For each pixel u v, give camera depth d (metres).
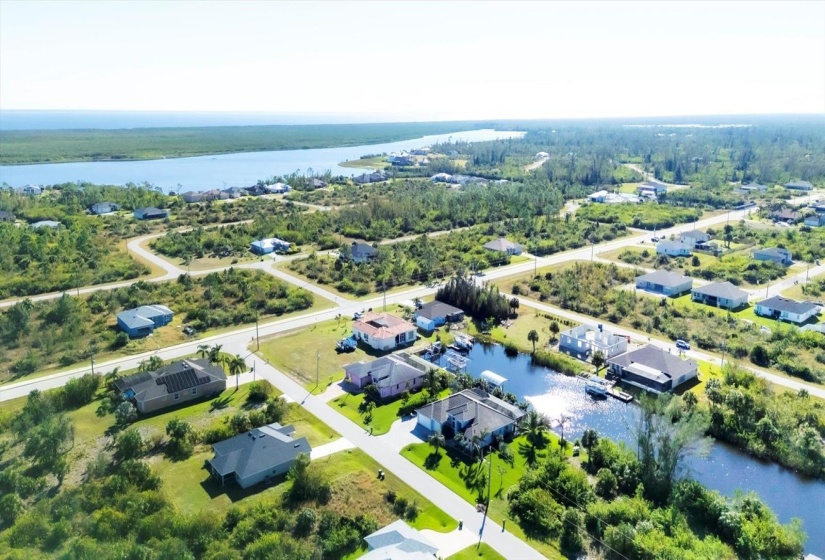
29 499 58.94
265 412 75.00
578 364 95.88
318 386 86.62
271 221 193.50
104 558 47.03
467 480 64.50
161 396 78.88
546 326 112.62
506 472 66.25
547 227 189.00
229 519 55.34
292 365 93.75
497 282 137.88
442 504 60.28
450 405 75.62
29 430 69.31
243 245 167.88
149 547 49.31
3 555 47.16
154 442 69.25
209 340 103.50
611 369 93.25
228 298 123.88
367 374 87.19
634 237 184.75
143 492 57.62
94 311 113.81
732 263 148.00
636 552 53.22
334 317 115.81
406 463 67.38
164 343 101.44
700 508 59.78
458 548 53.91
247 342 102.81
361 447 70.44
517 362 99.25
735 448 73.50
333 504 59.00
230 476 62.84
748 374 84.62
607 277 139.38
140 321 105.19
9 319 103.81
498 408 75.94
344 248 160.00
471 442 69.50
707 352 99.62
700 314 114.88
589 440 70.44
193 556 49.00
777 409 75.38
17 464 64.44
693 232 172.62
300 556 49.56
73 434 69.06
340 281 138.12
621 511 57.53
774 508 62.31
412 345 103.38
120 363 93.31
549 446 72.25
